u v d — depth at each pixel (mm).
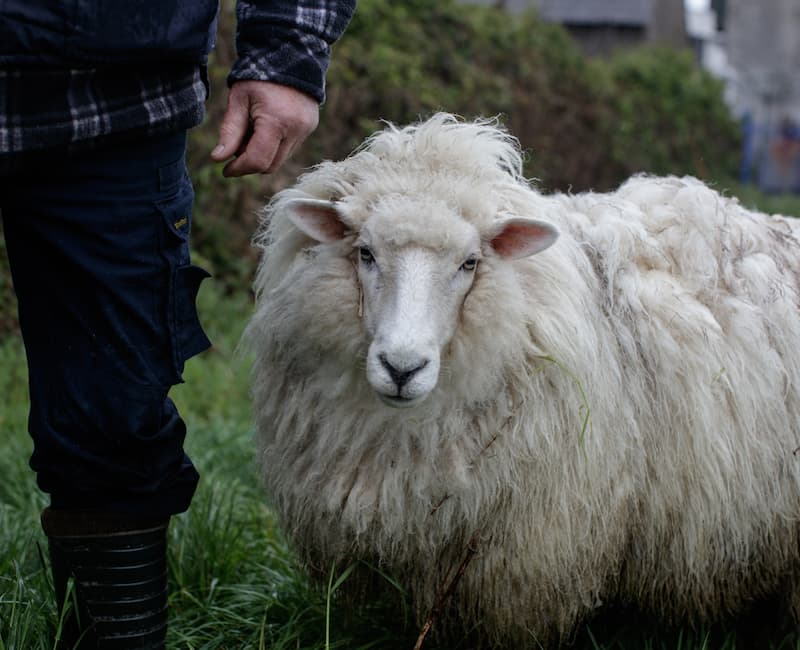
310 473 2930
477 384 2742
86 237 2408
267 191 8625
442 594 2930
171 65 2441
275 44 2521
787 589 3320
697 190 3221
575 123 13320
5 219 2477
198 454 4930
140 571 2674
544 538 2875
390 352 2514
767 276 3131
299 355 2904
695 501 3010
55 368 2500
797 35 33406
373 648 3213
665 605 3219
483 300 2713
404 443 2797
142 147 2430
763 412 3049
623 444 2922
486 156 2893
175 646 3143
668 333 2967
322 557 3053
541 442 2826
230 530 3885
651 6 25609
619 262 3041
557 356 2797
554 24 14062
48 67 2225
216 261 8367
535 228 2686
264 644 3148
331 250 2789
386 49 9594
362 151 2965
